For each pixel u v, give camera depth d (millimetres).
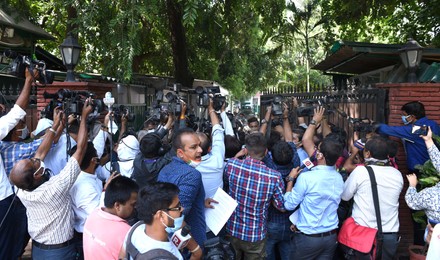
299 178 3887
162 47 18250
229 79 21438
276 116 5699
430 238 3566
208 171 3725
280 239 4277
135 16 9055
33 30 12461
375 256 3869
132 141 5039
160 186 2305
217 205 3668
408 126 5074
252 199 3814
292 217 4023
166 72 19016
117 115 5746
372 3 11445
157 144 3680
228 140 4531
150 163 3654
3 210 3812
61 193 3127
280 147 4270
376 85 5828
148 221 2281
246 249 3889
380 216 3891
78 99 3906
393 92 5508
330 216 3854
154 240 2262
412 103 5121
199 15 12766
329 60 9922
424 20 12633
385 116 5645
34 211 3156
